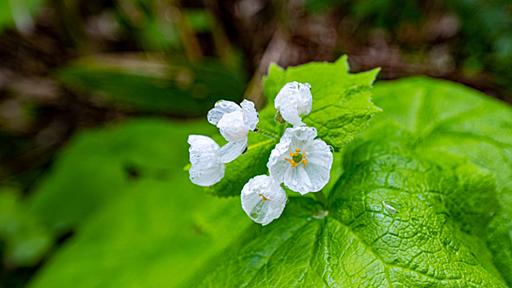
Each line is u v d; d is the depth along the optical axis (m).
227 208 0.27
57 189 0.50
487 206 0.25
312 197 0.24
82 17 0.61
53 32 0.59
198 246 0.30
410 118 0.30
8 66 0.62
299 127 0.22
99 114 0.63
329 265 0.22
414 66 0.53
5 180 0.60
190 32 0.54
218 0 0.57
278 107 0.22
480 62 0.47
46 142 0.62
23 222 0.50
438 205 0.24
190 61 0.49
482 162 0.28
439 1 0.50
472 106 0.30
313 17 0.57
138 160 0.49
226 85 0.51
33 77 0.62
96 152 0.51
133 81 0.51
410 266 0.22
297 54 0.56
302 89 0.22
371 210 0.23
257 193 0.22
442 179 0.25
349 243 0.23
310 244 0.23
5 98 0.64
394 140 0.27
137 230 0.36
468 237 0.25
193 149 0.23
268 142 0.23
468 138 0.29
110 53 0.59
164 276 0.31
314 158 0.22
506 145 0.28
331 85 0.25
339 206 0.24
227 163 0.23
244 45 0.59
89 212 0.49
